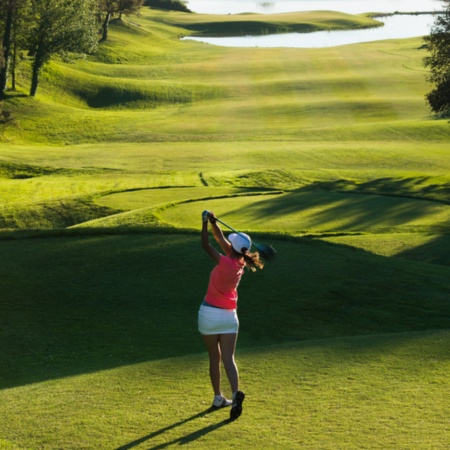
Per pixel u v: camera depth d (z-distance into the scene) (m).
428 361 9.98
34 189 42.62
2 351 12.95
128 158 55.81
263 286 16.61
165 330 14.11
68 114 76.06
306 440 7.24
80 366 12.16
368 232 27.77
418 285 17.09
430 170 51.28
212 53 123.44
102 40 123.75
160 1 198.88
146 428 7.75
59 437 7.57
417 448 6.95
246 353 10.84
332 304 15.74
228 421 7.86
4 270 17.67
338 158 54.50
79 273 17.48
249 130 68.38
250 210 31.27
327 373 9.51
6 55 75.69
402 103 77.50
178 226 27.80
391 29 179.12
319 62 107.00
